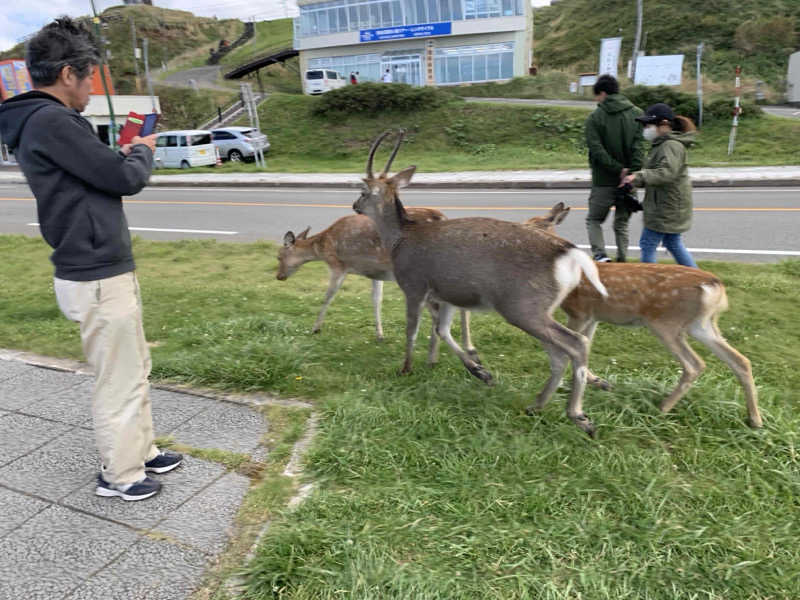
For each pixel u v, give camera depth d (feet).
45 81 8.80
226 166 80.18
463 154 80.33
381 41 133.69
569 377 14.35
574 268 11.63
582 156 72.69
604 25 167.94
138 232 38.27
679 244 19.12
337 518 9.37
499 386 13.85
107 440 9.95
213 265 27.76
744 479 10.21
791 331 16.70
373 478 10.48
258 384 14.42
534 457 10.80
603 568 8.36
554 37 177.68
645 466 10.52
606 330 17.52
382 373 15.17
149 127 9.70
